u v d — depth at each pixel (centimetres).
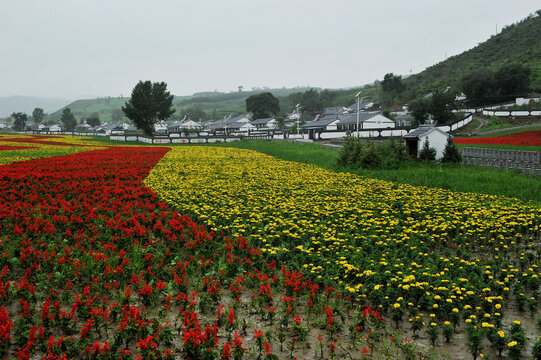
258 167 2992
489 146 3875
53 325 709
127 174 2319
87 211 1408
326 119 9425
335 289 848
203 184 2109
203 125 15425
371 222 1345
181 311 761
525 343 680
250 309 812
